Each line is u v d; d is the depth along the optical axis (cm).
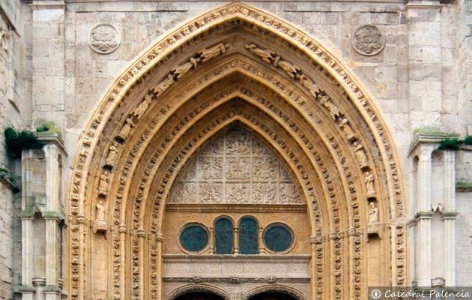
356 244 2984
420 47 2888
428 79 2875
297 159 3170
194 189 3195
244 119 3186
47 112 2838
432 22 2900
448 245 2678
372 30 2919
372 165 2938
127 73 2875
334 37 2919
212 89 3105
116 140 2931
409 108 2867
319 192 3138
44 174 2684
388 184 2848
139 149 3006
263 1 2917
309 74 2983
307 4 2927
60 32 2872
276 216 3203
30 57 2870
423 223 2695
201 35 2925
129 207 3022
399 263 2811
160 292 3100
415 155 2780
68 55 2881
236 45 3022
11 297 2652
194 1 2911
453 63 2891
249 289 3169
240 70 3058
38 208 2658
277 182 3206
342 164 3025
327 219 3109
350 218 2998
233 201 3197
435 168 2738
